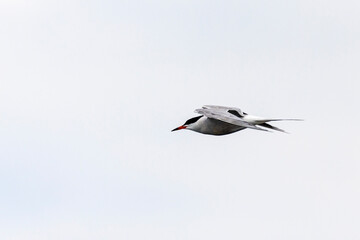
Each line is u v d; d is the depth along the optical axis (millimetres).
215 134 19438
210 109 18062
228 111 18734
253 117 18766
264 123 19484
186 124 19703
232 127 19203
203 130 19406
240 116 18844
